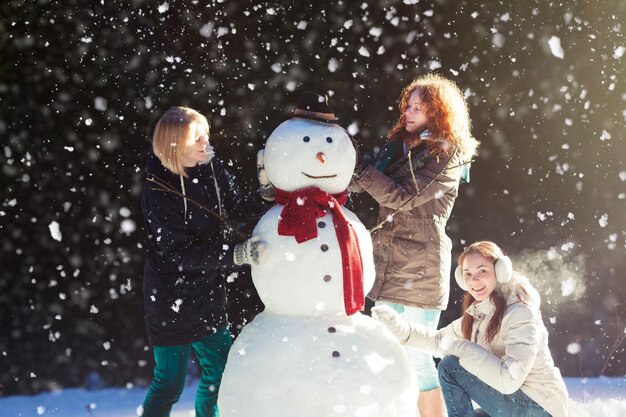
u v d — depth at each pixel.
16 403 7.46
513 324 4.30
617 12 10.26
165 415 4.65
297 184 4.23
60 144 9.61
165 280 4.59
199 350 4.75
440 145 4.91
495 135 10.38
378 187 4.80
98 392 8.09
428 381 4.86
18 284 9.48
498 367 4.18
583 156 10.49
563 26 10.24
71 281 9.60
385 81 9.95
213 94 9.66
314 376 3.89
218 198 4.65
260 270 4.18
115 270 9.70
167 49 9.57
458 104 5.04
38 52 9.45
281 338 4.01
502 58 10.19
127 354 9.25
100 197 9.70
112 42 9.52
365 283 4.27
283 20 9.72
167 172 4.51
